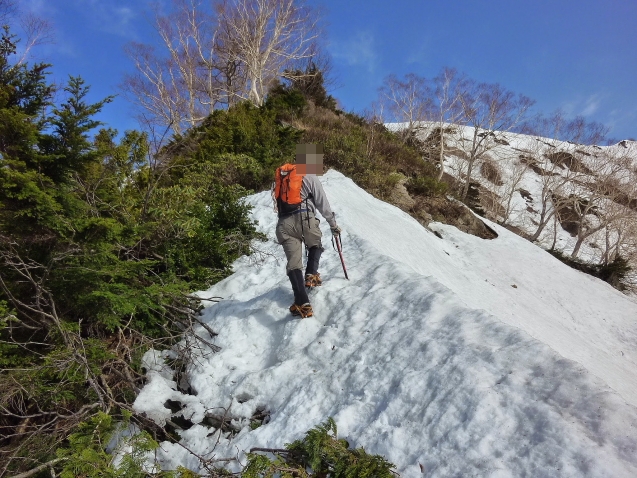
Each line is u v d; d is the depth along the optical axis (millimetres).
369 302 3953
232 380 3676
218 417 3434
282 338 3963
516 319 7000
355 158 12680
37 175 3785
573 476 1996
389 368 3129
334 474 2455
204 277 5430
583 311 9273
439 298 3615
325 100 25875
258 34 26422
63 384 3402
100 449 2699
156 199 5816
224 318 4500
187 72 28484
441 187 13508
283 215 4188
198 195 7180
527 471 2115
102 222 3969
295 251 4133
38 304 3520
